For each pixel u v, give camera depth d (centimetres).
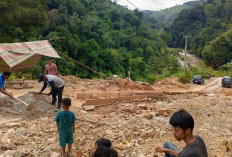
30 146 508
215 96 1297
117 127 672
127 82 1385
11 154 459
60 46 4547
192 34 11631
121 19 9612
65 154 481
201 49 9025
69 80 1341
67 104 461
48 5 5881
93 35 6262
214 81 3706
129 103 994
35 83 1222
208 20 11325
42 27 4772
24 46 917
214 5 12550
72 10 6475
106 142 261
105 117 770
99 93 1037
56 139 552
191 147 211
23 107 707
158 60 6341
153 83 2725
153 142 609
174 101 1102
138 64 5928
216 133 694
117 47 7281
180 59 8606
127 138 620
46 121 646
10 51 847
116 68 5350
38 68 2577
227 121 802
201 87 2742
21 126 604
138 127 691
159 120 786
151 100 1100
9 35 3853
